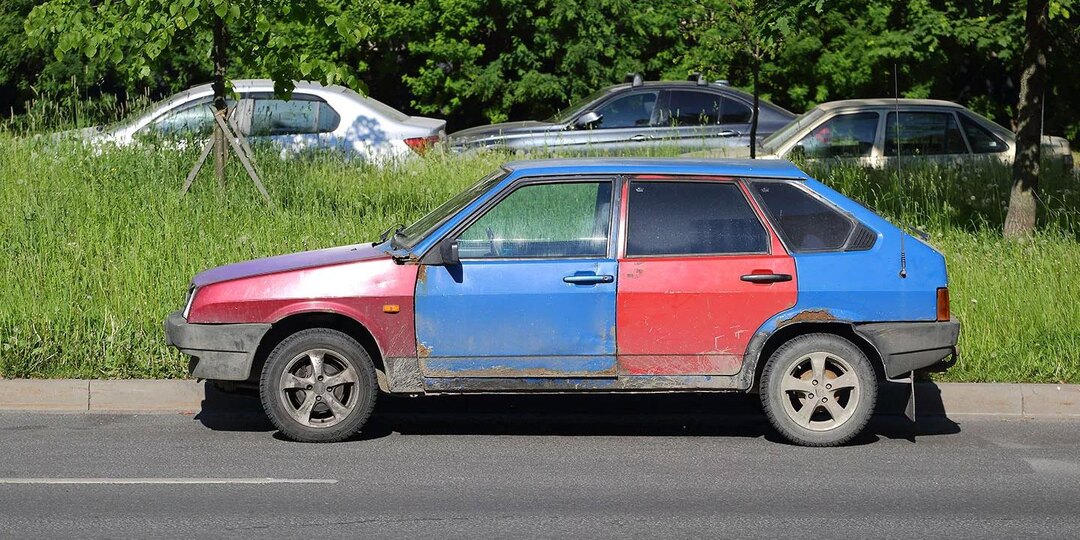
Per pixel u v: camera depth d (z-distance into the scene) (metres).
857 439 8.49
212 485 7.16
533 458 7.90
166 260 11.30
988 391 9.26
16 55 20.53
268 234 11.95
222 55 13.50
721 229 8.14
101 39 12.62
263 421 8.88
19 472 7.41
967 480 7.40
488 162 16.45
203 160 13.48
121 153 14.41
